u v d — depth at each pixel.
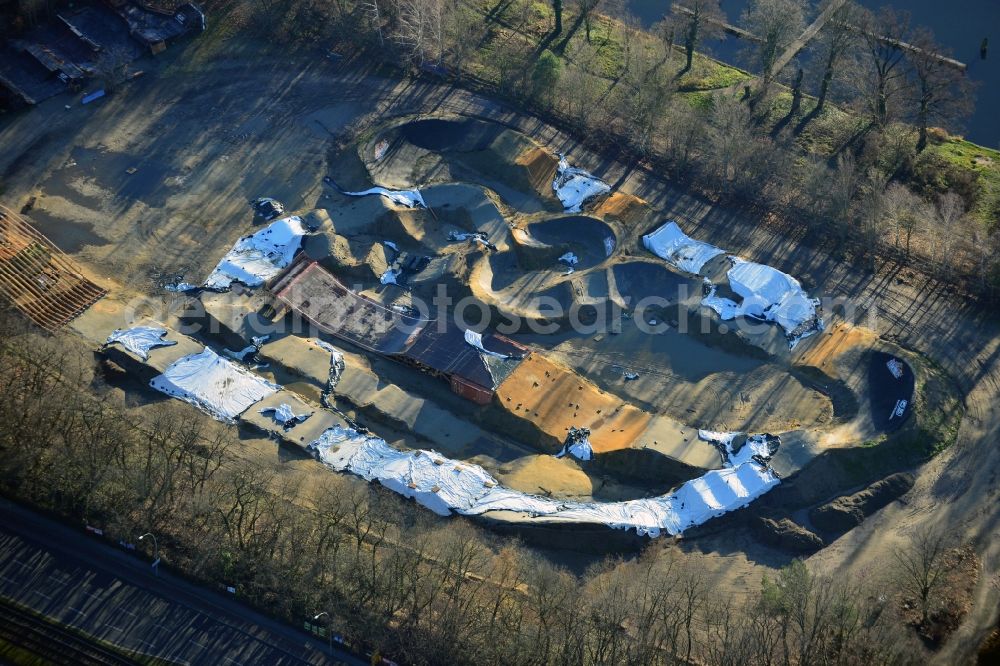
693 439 177.38
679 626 152.00
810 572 161.75
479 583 157.25
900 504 170.50
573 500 170.75
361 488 169.75
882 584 159.50
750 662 146.88
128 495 164.25
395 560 154.88
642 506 169.88
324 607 152.75
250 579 156.12
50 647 150.50
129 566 159.00
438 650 147.38
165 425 175.00
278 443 176.25
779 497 170.50
